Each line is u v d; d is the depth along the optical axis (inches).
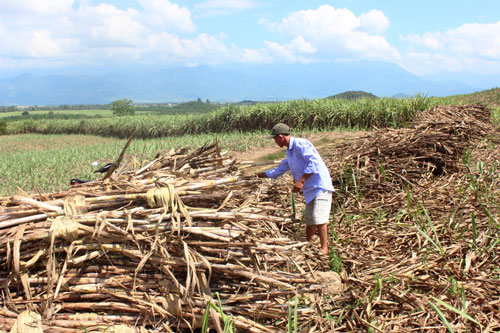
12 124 1651.1
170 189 122.6
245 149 522.3
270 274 125.4
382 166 234.5
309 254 162.4
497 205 197.2
